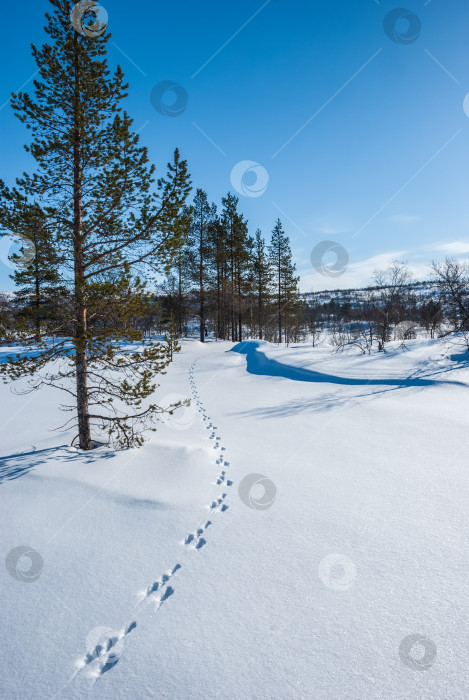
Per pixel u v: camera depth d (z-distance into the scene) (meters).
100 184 5.60
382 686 2.05
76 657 2.32
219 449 6.45
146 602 2.78
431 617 2.55
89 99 5.51
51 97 5.37
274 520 3.97
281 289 42.38
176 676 2.16
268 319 43.88
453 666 2.16
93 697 2.06
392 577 2.99
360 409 8.99
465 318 16.22
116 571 3.13
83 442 6.10
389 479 4.98
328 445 6.49
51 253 5.22
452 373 11.89
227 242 37.25
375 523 3.86
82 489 4.56
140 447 6.22
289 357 18.14
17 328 4.86
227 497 4.53
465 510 4.06
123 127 5.40
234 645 2.37
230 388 12.85
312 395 11.05
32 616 2.65
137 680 2.15
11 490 4.49
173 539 3.62
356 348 19.28
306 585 2.92
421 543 3.47
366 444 6.49
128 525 3.85
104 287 5.12
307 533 3.70
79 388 6.02
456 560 3.19
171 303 32.69
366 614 2.60
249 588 2.91
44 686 2.12
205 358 22.89
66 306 5.53
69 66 5.51
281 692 2.04
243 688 2.07
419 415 8.22
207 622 2.57
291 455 6.05
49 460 5.43
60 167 5.63
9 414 9.68
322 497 4.49
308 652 2.30
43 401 11.23
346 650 2.30
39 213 4.90
